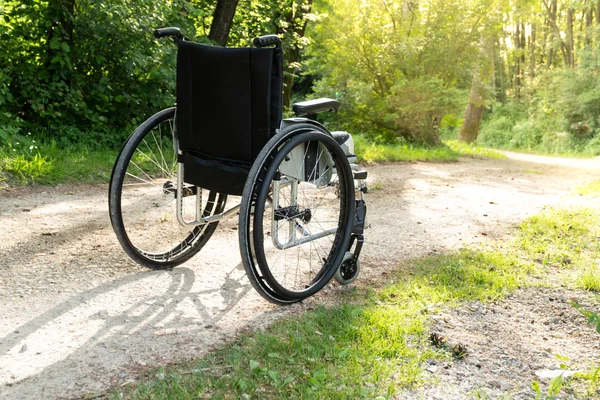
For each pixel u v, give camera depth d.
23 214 4.80
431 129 16.58
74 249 3.95
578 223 5.40
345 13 16.61
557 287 3.78
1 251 3.81
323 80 17.80
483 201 6.89
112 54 8.43
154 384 2.30
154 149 6.72
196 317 2.99
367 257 4.22
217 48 2.96
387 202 6.50
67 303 3.05
